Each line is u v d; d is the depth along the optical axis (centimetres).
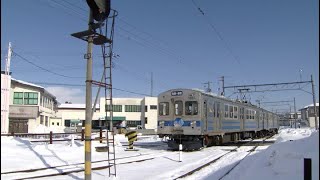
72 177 1295
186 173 1354
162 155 2122
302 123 11625
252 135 3916
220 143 2855
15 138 2717
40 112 5466
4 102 4028
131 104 8269
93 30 979
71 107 8550
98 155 2153
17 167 1523
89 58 980
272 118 5262
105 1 1009
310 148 1267
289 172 1055
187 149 2427
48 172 1404
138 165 1664
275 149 1588
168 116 2439
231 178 1217
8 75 4053
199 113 2352
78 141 2864
